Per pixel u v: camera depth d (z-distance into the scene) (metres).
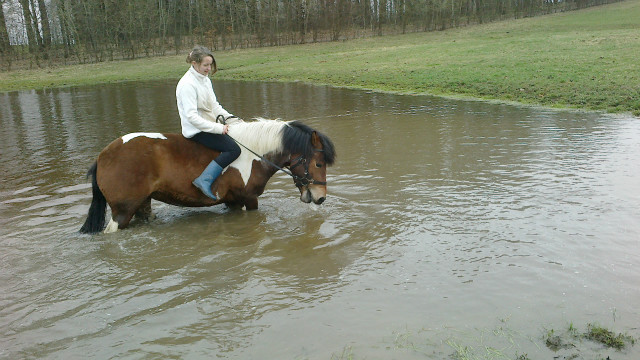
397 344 3.42
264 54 39.59
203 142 5.73
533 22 45.53
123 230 5.77
